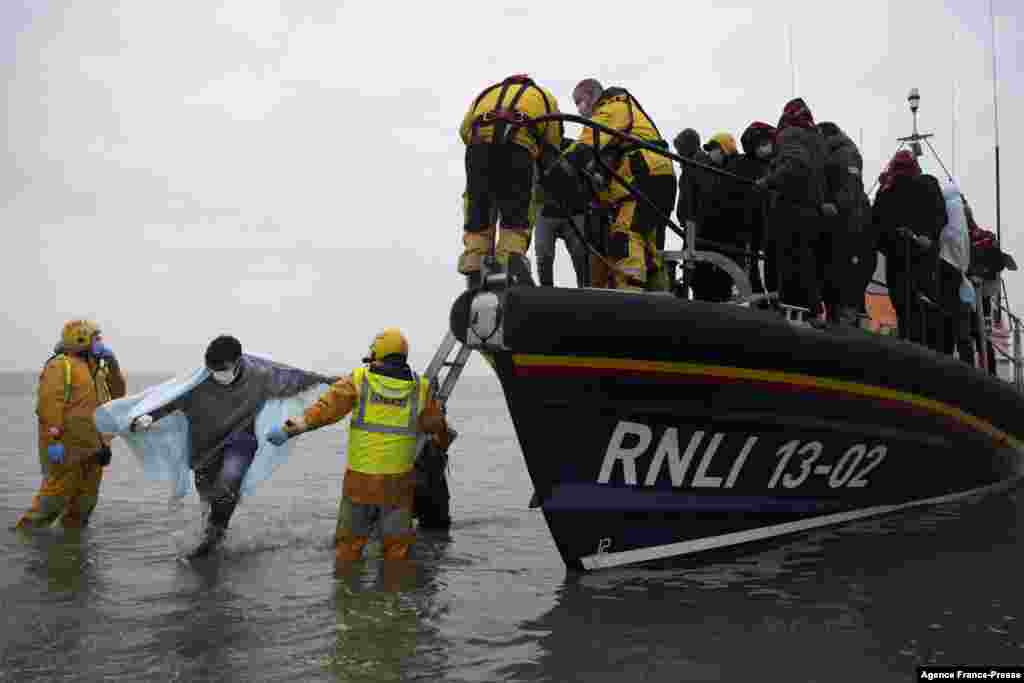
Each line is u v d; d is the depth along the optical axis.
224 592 4.01
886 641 3.19
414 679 2.79
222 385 5.35
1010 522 5.71
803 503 5.21
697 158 6.00
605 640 3.20
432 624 3.43
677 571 4.38
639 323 3.95
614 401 4.08
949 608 3.62
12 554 4.96
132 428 5.21
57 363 5.86
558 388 3.94
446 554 5.03
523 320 3.72
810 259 4.96
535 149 4.21
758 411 4.55
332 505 7.25
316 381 5.77
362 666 2.92
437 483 5.98
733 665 2.92
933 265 6.45
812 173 4.93
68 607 3.71
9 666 2.94
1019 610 3.60
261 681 2.78
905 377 5.24
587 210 4.78
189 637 3.26
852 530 5.46
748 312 4.38
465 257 4.25
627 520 4.40
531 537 5.69
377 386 4.87
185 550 5.00
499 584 4.16
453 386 5.69
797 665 2.93
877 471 5.59
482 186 4.23
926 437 5.75
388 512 4.88
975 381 6.01
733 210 5.77
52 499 5.84
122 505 7.09
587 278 5.02
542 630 3.33
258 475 5.45
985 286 8.05
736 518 4.84
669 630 3.32
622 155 4.56
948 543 5.01
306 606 3.73
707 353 4.19
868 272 5.87
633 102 4.68
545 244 5.16
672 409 4.25
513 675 2.82
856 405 5.00
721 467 4.61
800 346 4.53
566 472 4.14
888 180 6.24
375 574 4.44
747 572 4.32
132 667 2.92
